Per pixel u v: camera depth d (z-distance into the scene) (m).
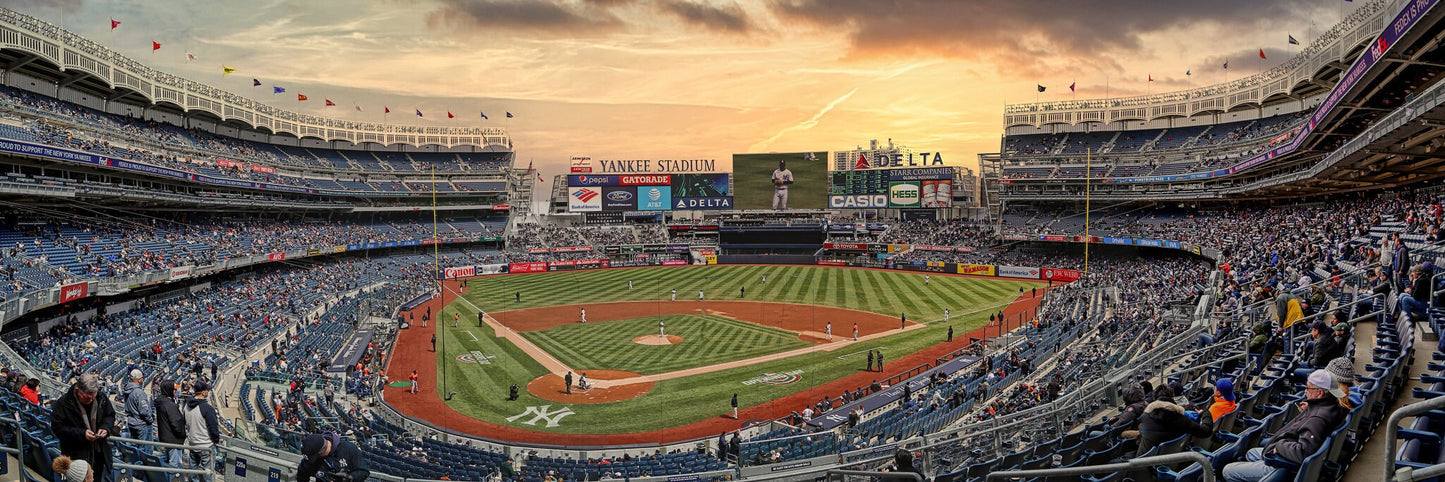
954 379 35.38
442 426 31.08
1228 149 79.31
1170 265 71.25
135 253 53.19
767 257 101.69
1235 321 24.34
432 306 64.12
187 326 45.19
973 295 69.31
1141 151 89.00
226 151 79.44
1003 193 96.06
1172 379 17.30
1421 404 4.31
